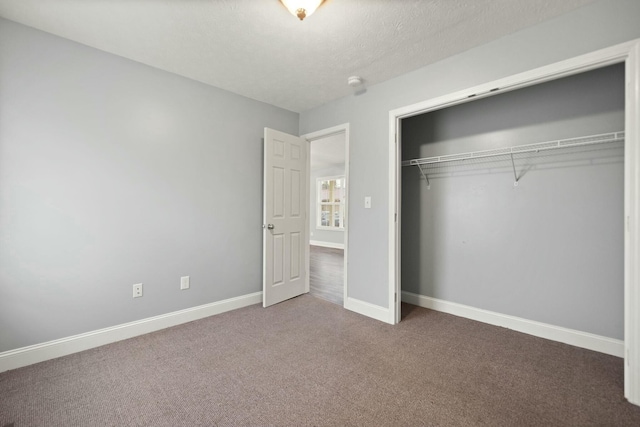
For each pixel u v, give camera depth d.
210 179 2.96
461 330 2.61
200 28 2.00
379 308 2.87
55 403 1.63
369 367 2.00
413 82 2.62
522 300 2.59
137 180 2.49
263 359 2.11
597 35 1.75
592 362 2.05
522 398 1.67
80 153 2.21
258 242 3.39
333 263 5.91
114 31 2.05
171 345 2.32
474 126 2.87
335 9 1.80
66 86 2.14
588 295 2.26
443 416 1.54
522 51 2.03
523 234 2.58
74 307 2.20
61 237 2.14
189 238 2.81
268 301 3.25
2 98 1.92
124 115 2.41
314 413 1.56
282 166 3.40
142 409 1.59
